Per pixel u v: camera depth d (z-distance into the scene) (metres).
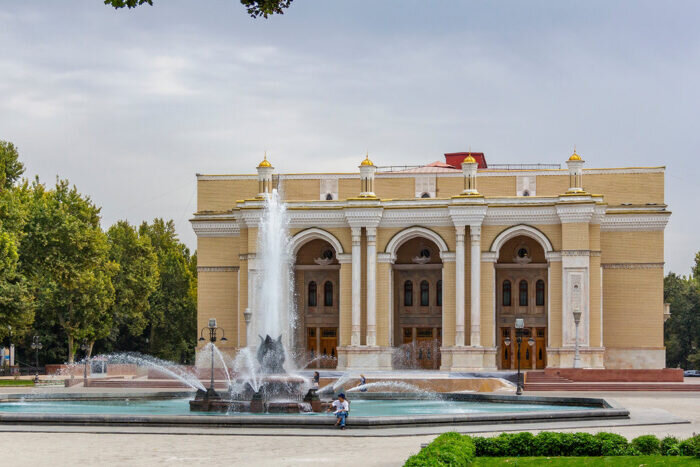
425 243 79.25
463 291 74.25
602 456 27.52
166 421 36.50
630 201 79.06
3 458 28.80
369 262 75.81
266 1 22.45
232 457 29.03
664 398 57.19
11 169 97.69
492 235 75.00
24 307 72.12
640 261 76.75
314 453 29.95
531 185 80.38
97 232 91.69
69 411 44.28
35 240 80.31
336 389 61.72
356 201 76.19
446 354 74.50
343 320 76.44
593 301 73.44
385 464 27.48
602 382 67.38
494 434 34.75
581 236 73.12
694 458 25.44
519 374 55.69
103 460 28.39
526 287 78.19
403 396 53.91
